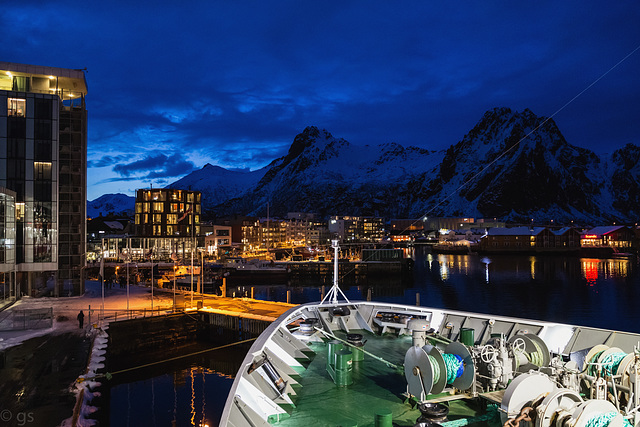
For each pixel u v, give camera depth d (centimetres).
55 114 5803
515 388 753
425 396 961
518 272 13950
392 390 1109
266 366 1089
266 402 967
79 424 2164
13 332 3797
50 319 4184
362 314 1786
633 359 867
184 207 12450
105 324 4091
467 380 966
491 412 925
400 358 1363
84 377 2680
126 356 4309
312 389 1120
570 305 8238
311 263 12725
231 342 4909
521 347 1082
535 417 714
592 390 849
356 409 992
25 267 5597
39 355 3170
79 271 5884
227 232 16175
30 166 5666
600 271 13962
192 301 5247
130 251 11988
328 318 1767
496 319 1406
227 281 11375
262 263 12400
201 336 4984
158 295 6153
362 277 12494
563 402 714
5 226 4888
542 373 851
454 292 10044
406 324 1605
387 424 841
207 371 4175
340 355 1142
